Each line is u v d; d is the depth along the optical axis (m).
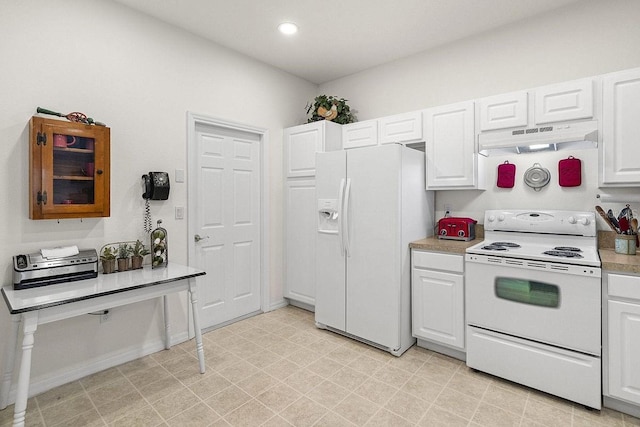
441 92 3.13
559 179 2.51
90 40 2.31
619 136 2.10
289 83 3.76
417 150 2.89
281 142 3.68
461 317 2.44
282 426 1.81
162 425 1.82
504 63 2.78
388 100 3.50
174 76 2.77
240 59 3.27
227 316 3.27
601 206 2.39
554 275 2.01
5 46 1.97
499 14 2.62
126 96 2.48
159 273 2.30
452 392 2.13
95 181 2.17
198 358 2.43
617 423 1.83
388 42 3.07
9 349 1.94
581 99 2.21
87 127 2.13
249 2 2.46
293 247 3.63
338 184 2.94
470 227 2.78
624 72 2.07
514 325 2.16
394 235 2.59
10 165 2.00
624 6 2.30
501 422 1.84
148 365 2.47
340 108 3.55
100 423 1.83
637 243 2.20
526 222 2.57
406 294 2.69
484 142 2.47
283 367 2.44
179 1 2.43
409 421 1.85
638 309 1.79
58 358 2.21
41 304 1.66
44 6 2.11
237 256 3.34
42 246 2.12
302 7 2.53
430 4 2.49
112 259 2.29
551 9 2.56
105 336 2.42
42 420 1.86
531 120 2.41
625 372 1.84
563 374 1.99
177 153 2.79
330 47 3.16
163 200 2.68
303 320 3.37
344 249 2.88
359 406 1.99
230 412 1.93
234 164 3.29
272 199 3.61
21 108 2.03
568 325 1.97
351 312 2.87
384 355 2.63
